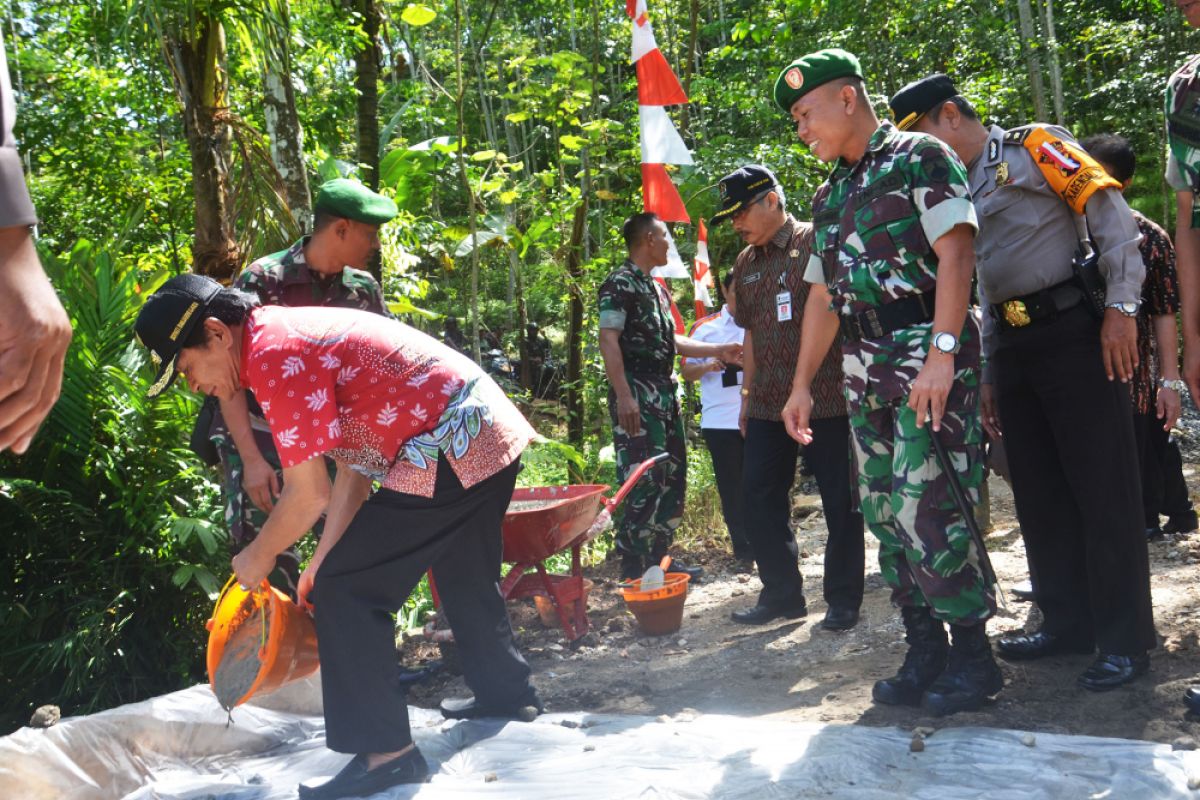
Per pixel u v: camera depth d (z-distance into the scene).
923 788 2.57
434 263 12.52
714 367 5.96
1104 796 2.44
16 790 2.88
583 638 4.59
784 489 4.64
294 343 2.75
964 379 3.04
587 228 11.89
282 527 2.74
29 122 9.38
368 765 2.86
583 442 8.45
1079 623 3.58
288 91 5.48
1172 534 5.45
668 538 5.75
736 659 4.13
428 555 2.94
